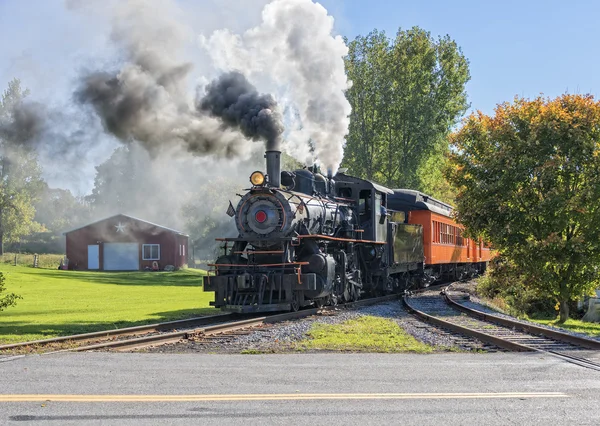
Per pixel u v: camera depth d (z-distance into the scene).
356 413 5.62
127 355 8.71
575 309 25.38
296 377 7.16
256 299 15.02
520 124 20.20
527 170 19.64
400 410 5.73
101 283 30.78
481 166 20.77
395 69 41.47
